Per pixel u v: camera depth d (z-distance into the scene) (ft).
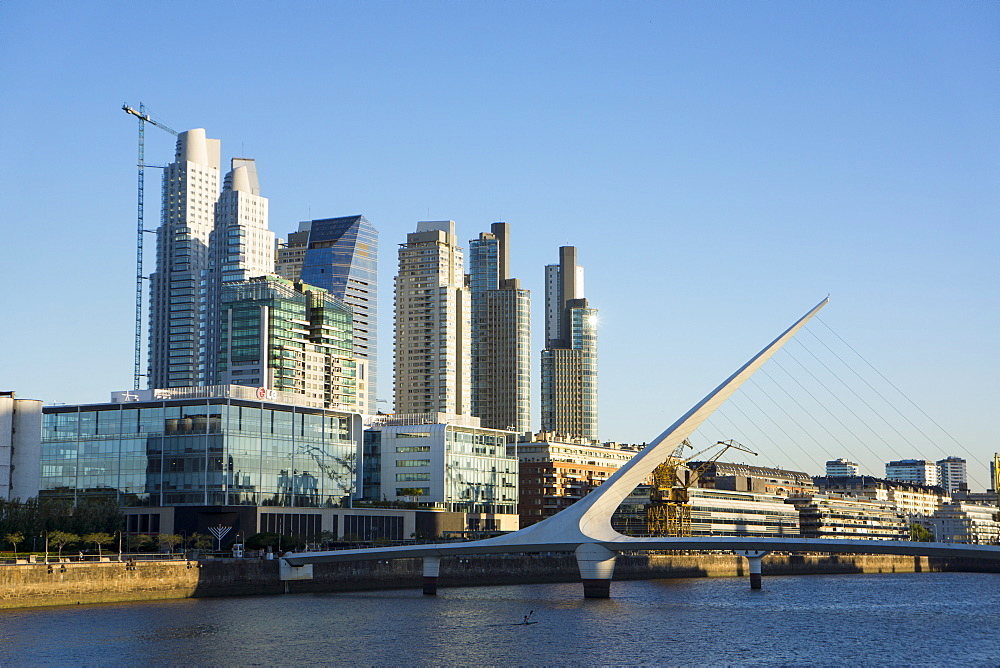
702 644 361.30
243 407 639.35
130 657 321.93
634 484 526.98
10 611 406.41
